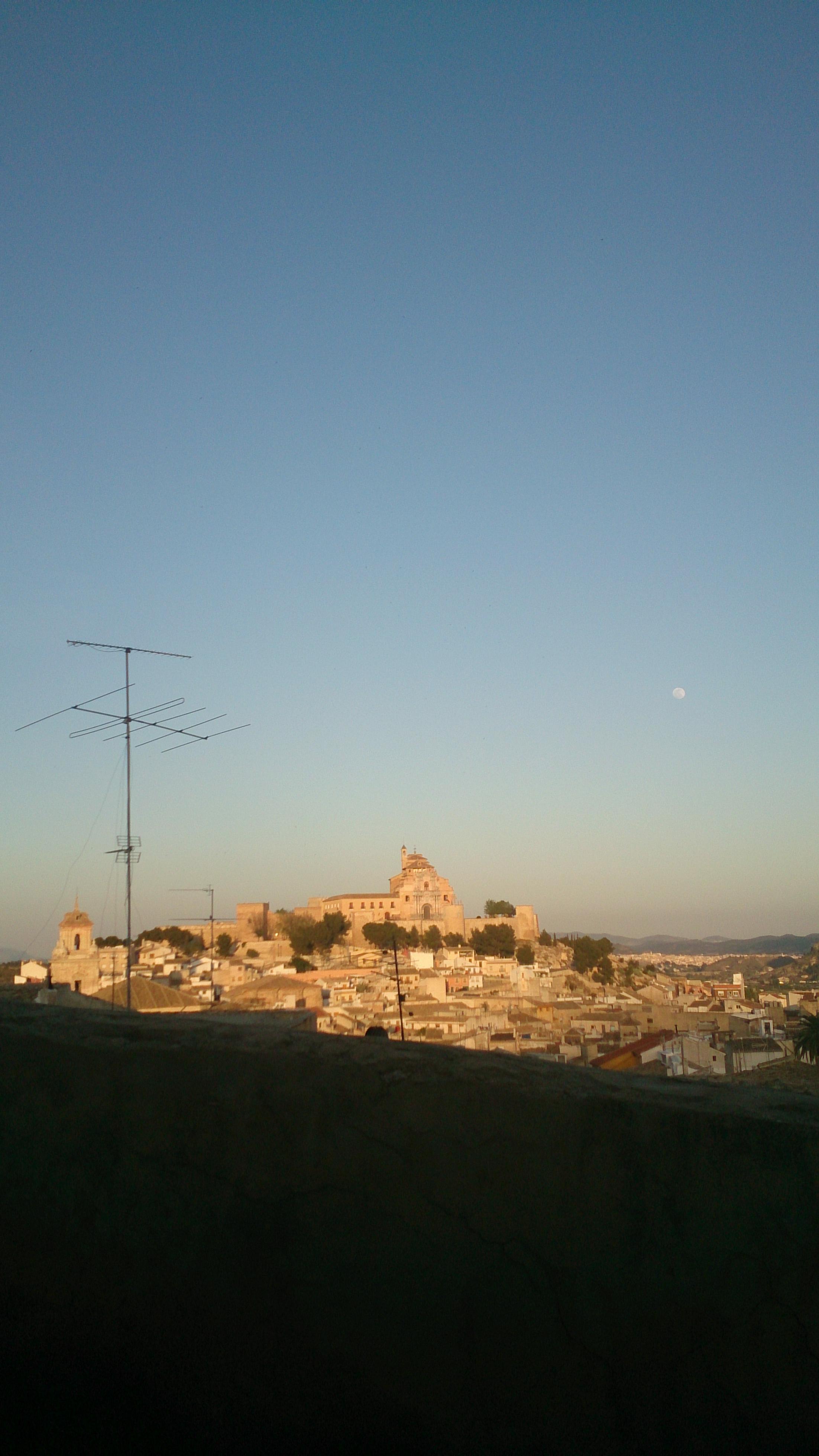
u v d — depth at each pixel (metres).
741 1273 3.01
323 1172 3.20
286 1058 3.36
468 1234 3.10
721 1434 2.91
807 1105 3.30
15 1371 3.18
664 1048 24.27
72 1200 3.31
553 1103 3.20
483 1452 2.93
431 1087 3.25
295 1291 3.11
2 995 12.73
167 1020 3.88
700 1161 3.10
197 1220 3.22
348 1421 2.99
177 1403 3.07
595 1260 3.06
